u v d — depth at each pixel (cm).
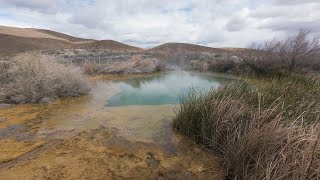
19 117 477
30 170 294
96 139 382
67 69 710
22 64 691
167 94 704
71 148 352
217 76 1066
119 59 1456
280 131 290
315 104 405
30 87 601
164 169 309
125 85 843
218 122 374
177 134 407
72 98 639
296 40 1003
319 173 234
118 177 288
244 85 482
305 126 304
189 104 430
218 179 293
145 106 570
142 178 289
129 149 353
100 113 510
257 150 295
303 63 987
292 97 431
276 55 1034
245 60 1135
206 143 374
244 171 286
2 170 293
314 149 235
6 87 666
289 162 253
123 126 437
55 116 486
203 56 1656
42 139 380
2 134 395
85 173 292
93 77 981
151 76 1070
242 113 368
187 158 337
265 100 404
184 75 1105
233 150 315
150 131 417
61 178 280
